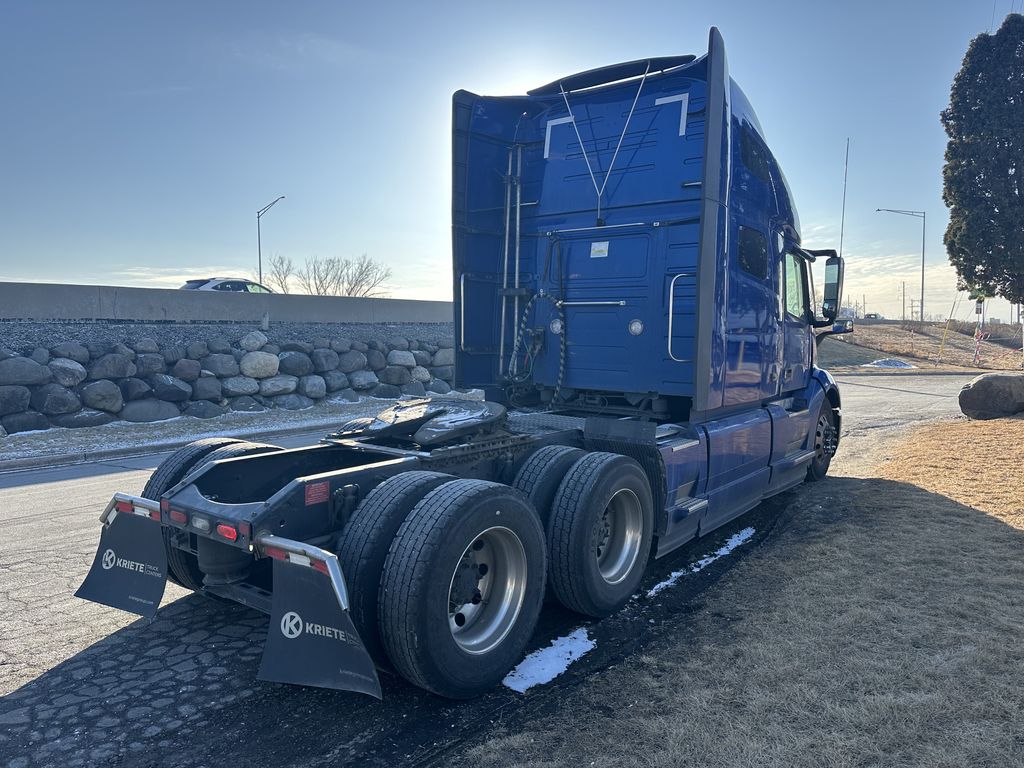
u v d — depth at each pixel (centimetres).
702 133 552
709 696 330
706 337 513
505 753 292
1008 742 286
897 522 610
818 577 486
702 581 497
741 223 577
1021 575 474
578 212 617
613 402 620
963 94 1861
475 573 352
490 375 668
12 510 744
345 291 5116
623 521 463
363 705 338
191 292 1702
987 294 1916
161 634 424
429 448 448
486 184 648
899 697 321
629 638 408
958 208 1892
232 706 340
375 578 324
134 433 1300
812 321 785
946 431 1141
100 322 1542
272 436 1346
